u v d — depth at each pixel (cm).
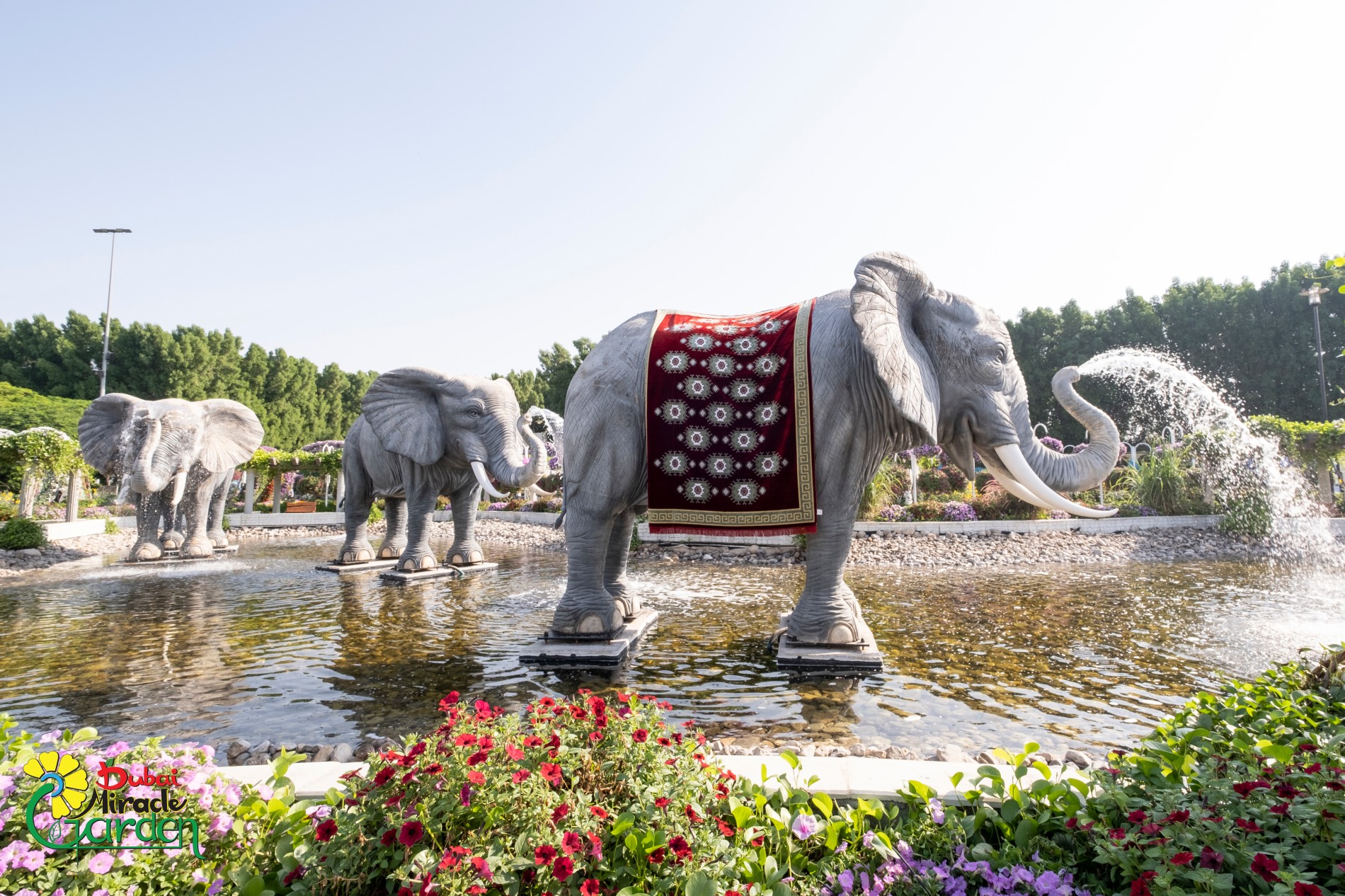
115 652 644
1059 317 3762
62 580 1095
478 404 1052
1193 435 1738
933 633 691
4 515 1736
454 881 197
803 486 585
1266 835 225
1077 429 3628
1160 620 740
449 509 2634
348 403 5553
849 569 1142
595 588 641
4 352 4759
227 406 1471
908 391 555
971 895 231
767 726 448
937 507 1570
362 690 529
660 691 521
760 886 222
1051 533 1447
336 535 2052
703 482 602
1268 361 3550
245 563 1334
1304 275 3528
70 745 273
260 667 593
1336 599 859
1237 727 311
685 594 928
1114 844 223
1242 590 927
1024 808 256
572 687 535
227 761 403
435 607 855
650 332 653
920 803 266
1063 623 730
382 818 232
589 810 235
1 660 616
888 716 464
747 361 610
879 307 572
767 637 684
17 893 202
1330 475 1894
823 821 258
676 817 238
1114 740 418
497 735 254
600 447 638
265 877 235
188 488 1432
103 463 1393
